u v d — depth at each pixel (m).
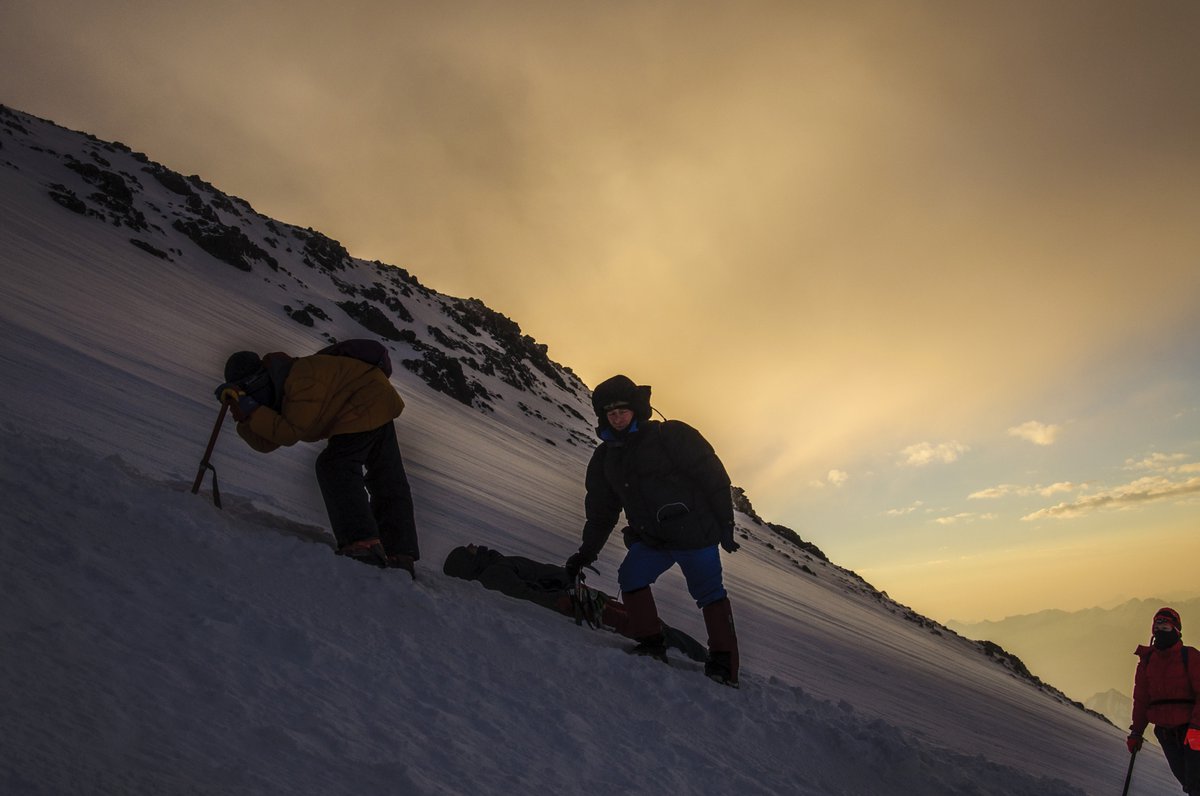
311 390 4.34
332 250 58.41
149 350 14.15
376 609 3.77
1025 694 25.47
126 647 2.48
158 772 1.93
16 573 2.67
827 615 22.58
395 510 4.77
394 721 2.74
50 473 3.64
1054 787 4.98
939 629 46.91
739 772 3.70
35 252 20.28
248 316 30.53
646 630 5.27
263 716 2.40
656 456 5.13
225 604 3.10
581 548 5.66
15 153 36.56
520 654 3.99
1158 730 6.78
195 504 4.03
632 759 3.30
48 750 1.85
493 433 36.78
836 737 4.55
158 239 36.25
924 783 4.41
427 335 53.94
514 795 2.55
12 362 8.29
